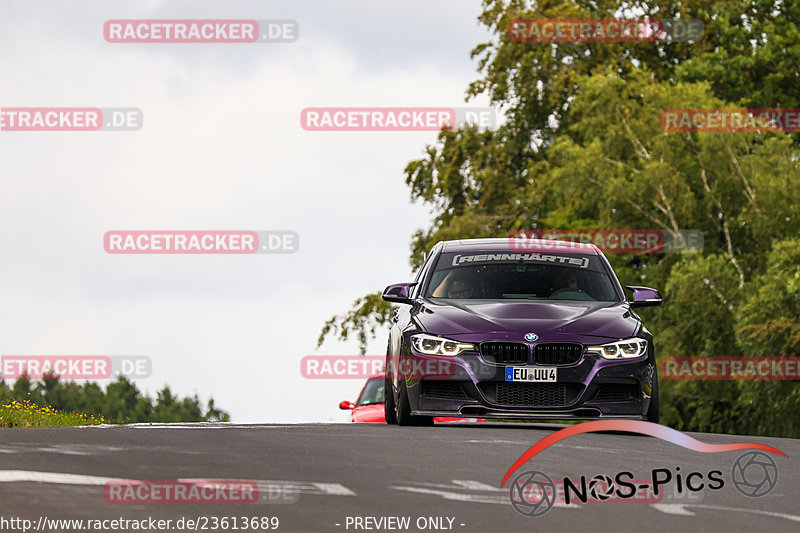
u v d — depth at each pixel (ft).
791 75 585.63
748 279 485.15
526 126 633.20
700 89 488.85
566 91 597.93
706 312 439.22
